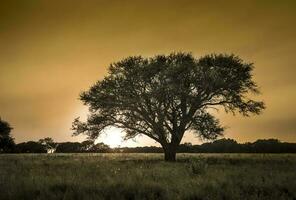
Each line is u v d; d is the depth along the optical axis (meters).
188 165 27.16
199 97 39.22
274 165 26.80
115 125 41.19
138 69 39.53
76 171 21.00
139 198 12.03
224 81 38.31
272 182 15.04
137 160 40.31
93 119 40.56
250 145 112.00
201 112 40.62
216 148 113.88
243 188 13.86
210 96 39.59
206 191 13.05
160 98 38.50
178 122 40.66
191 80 38.81
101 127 40.62
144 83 40.00
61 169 23.19
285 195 12.70
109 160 39.25
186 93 38.12
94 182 15.12
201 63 40.16
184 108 40.09
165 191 12.97
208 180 15.97
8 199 12.04
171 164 30.12
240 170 21.81
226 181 15.55
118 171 21.14
